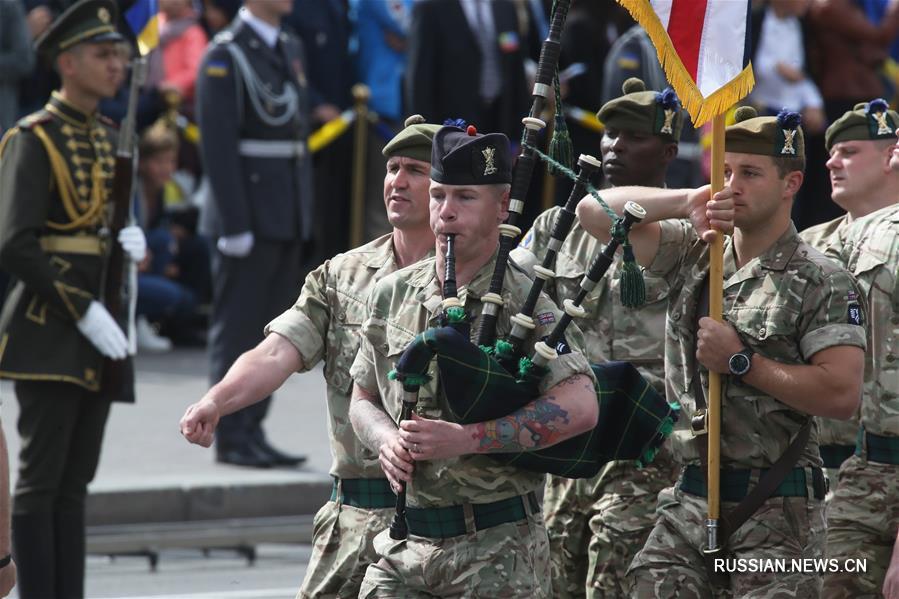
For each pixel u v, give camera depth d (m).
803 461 20.50
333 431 21.52
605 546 23.88
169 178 50.88
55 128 28.30
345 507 21.44
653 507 23.70
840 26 53.25
